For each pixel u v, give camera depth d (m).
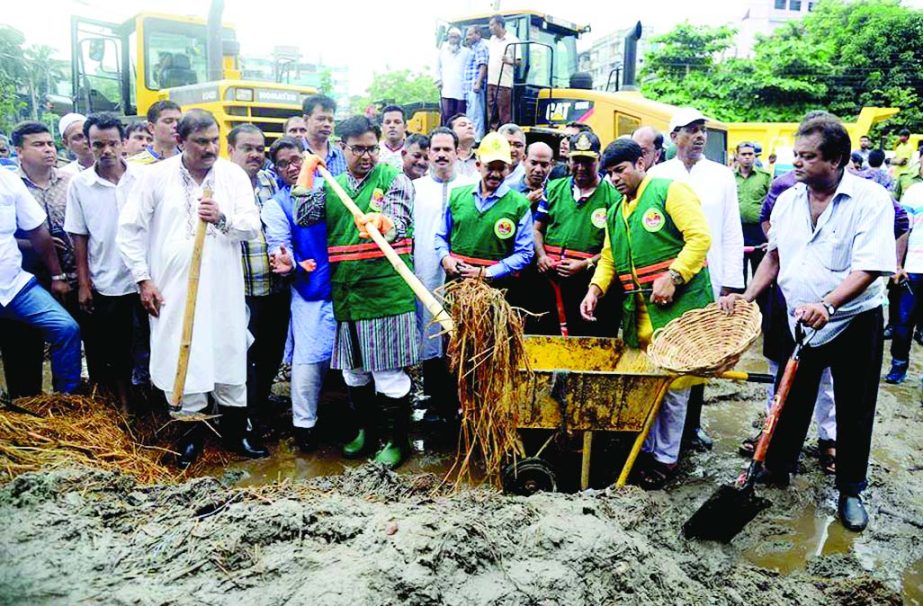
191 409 3.98
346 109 42.16
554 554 2.65
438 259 4.65
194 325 3.85
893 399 5.51
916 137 14.12
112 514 2.78
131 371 4.92
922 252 5.74
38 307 4.23
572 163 4.27
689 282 3.74
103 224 4.46
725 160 10.21
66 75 23.14
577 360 4.28
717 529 3.22
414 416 5.02
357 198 4.02
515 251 4.30
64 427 3.85
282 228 4.24
